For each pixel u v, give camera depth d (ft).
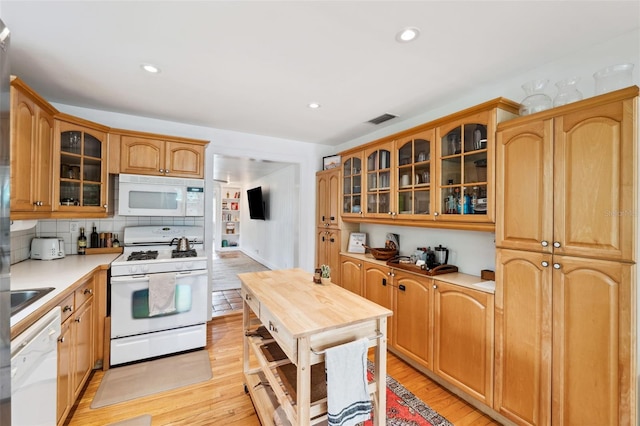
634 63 5.24
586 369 4.81
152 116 10.12
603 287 4.62
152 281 8.32
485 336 6.31
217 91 8.00
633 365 4.34
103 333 7.95
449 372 7.08
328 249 12.99
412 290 8.15
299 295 5.71
